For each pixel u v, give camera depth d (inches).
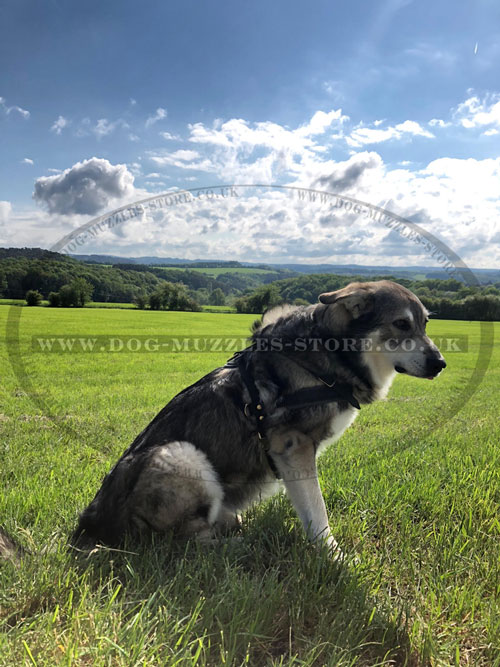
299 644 31.8
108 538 41.4
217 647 30.9
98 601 33.0
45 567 36.3
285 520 46.9
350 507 47.8
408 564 40.4
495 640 31.9
